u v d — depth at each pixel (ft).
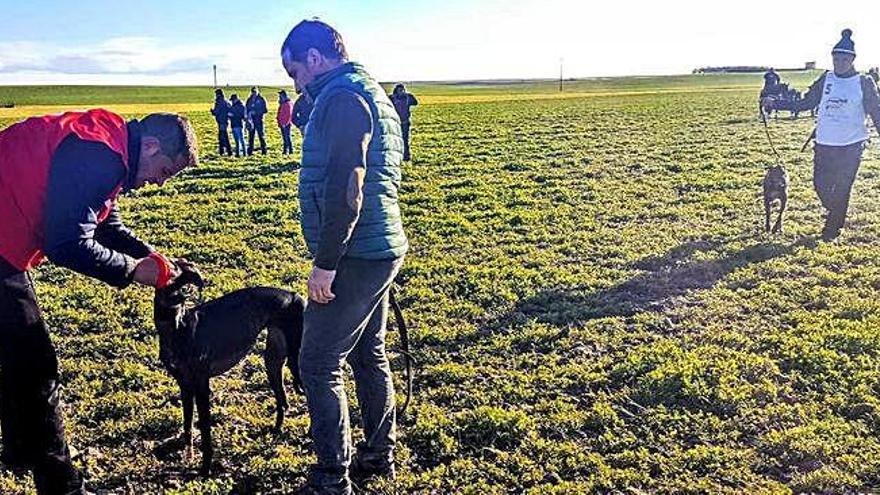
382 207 12.98
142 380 20.71
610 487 15.24
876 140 78.38
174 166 12.63
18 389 12.82
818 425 17.06
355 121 12.16
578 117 129.59
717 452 16.20
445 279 29.22
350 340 13.64
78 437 17.63
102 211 12.46
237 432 17.84
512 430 17.42
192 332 15.30
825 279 27.76
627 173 57.31
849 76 32.09
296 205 46.83
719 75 485.15
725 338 22.43
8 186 11.76
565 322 24.50
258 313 16.42
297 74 13.08
